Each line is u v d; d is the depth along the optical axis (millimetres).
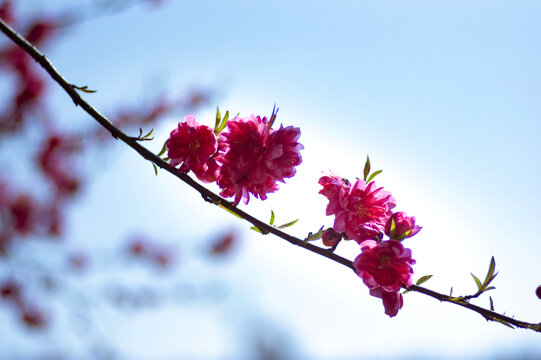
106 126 1015
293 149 1002
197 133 1015
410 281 988
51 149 2441
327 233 1012
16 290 2455
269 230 1012
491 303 982
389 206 1015
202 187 1012
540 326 976
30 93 2320
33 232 2490
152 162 1014
